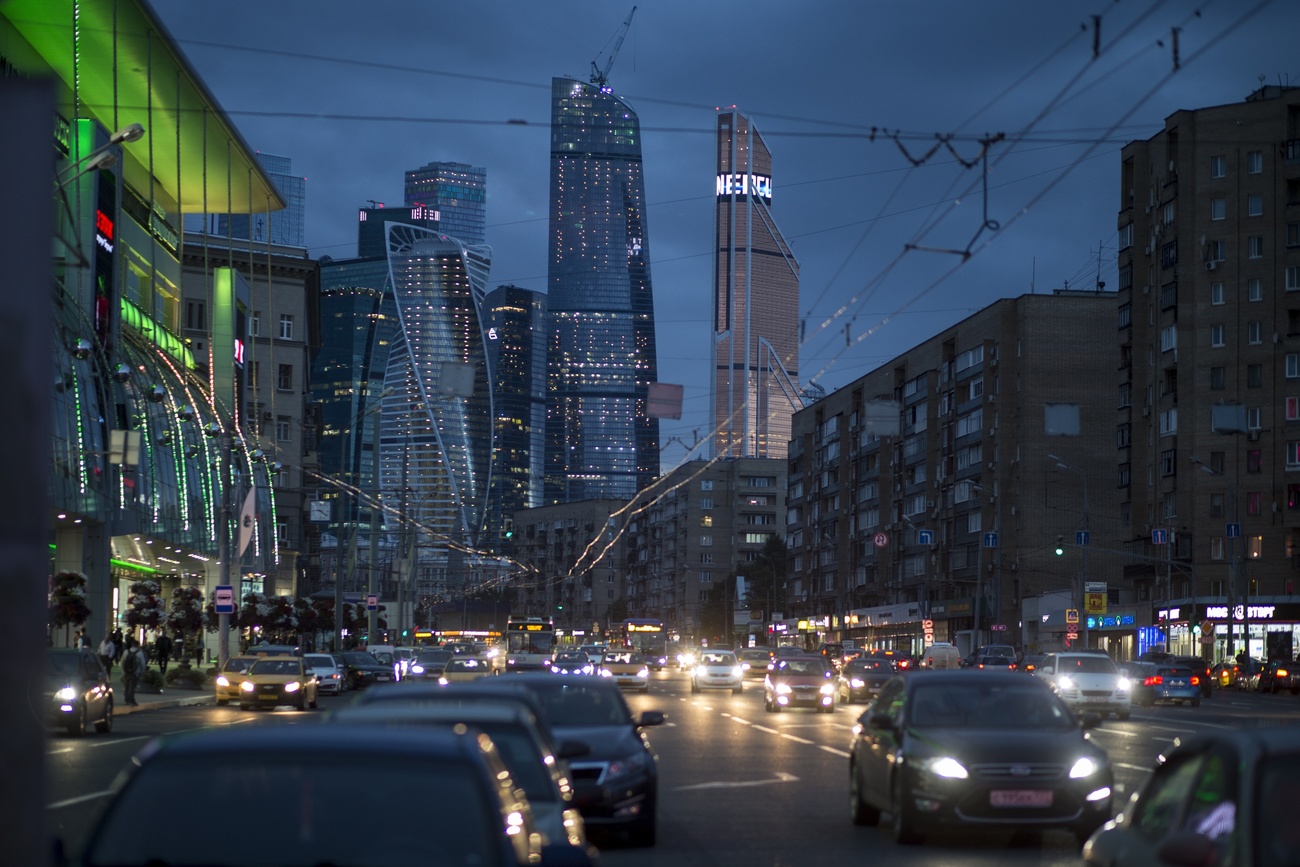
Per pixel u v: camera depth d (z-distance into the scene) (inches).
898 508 4933.6
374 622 3661.4
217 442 3014.3
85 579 1840.6
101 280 2176.4
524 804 279.0
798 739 1210.0
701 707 1859.0
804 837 597.9
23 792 148.7
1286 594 3211.1
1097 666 1625.2
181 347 3026.6
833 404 5659.5
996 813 549.0
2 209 156.8
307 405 4960.6
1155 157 3565.5
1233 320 3344.0
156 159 3159.5
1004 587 4133.9
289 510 4256.9
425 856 211.2
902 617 4749.0
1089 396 4116.6
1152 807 296.0
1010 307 4210.1
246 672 1750.7
